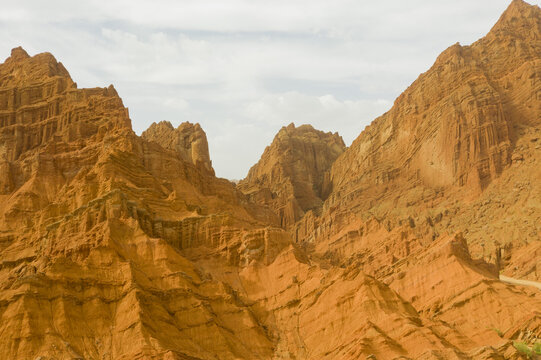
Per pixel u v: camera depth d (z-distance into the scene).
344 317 152.75
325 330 152.88
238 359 147.00
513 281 196.25
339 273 162.00
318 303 159.75
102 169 189.75
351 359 138.25
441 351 135.12
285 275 171.88
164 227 180.88
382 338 140.75
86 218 171.12
